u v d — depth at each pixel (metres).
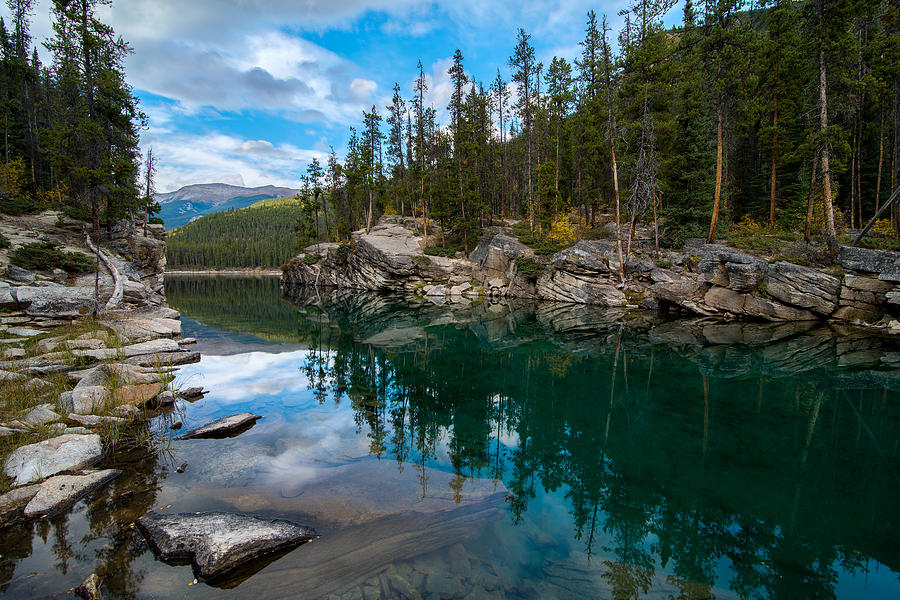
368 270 46.31
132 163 22.53
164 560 4.43
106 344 13.17
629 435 8.73
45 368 10.20
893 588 4.25
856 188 31.16
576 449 8.06
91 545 4.67
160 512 5.38
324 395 11.66
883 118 27.56
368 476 6.65
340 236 63.91
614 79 27.45
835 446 7.91
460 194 42.16
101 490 5.96
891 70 22.64
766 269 21.27
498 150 47.34
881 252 19.23
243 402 10.70
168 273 123.19
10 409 7.89
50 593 3.91
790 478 6.75
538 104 40.47
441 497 6.01
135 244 27.12
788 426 8.95
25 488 5.65
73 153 20.39
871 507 5.88
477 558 4.62
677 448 8.02
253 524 5.00
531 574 4.37
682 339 18.39
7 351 11.04
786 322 21.06
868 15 22.48
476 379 13.52
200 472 6.60
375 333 22.72
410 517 5.43
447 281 41.16
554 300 32.25
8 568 4.26
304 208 65.06
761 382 12.14
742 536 5.24
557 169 38.69
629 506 5.96
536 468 7.20
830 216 20.97
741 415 9.66
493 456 7.71
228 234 161.75
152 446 7.61
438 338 20.91
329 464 7.11
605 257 29.70
